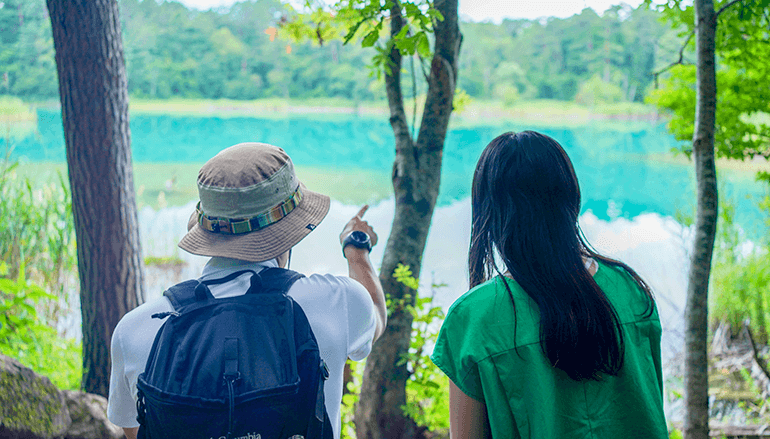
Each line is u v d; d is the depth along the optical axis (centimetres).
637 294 104
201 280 105
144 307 100
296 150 3206
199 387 89
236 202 106
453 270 762
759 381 462
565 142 3803
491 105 7525
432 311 326
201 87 7725
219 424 88
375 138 4053
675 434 367
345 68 7712
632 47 7675
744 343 534
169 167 2364
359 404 328
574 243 99
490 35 8575
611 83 7488
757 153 391
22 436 248
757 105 381
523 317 96
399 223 321
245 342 94
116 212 352
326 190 1719
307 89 7812
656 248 848
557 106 7544
